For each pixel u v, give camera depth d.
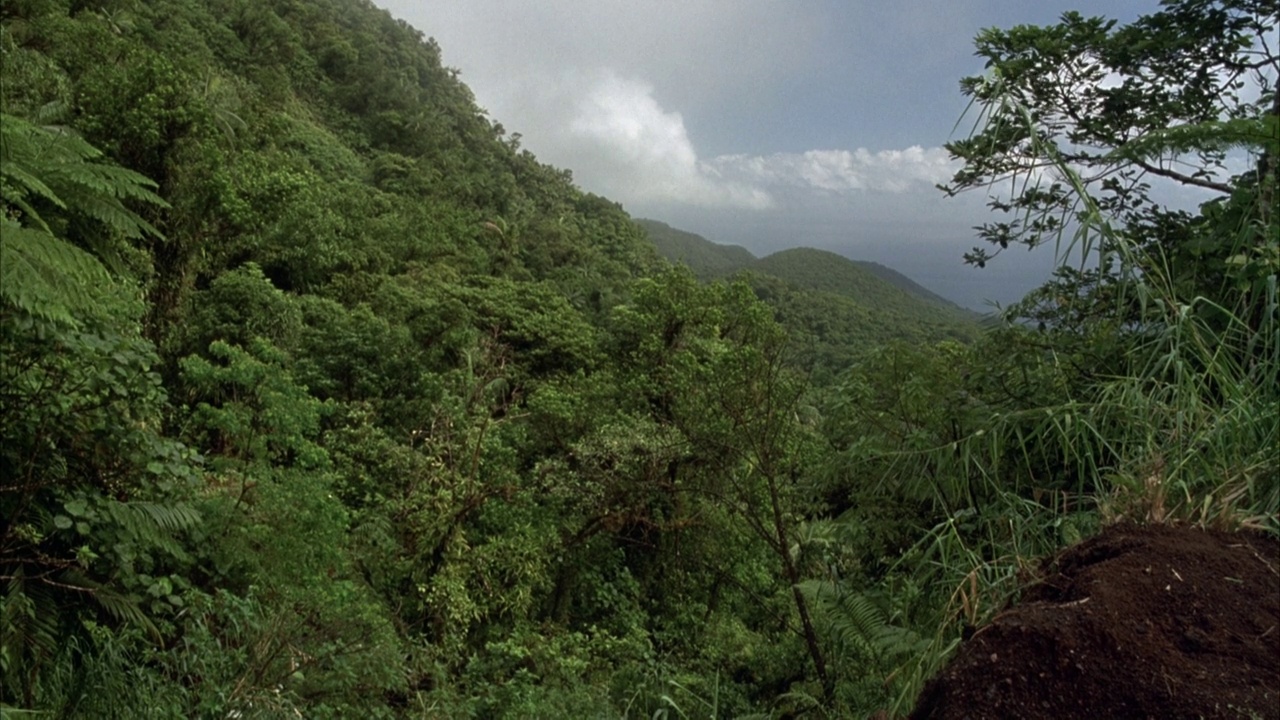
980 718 1.52
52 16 21.84
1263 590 1.67
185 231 13.87
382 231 36.78
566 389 16.72
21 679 3.38
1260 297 2.80
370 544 9.06
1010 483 3.30
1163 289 2.87
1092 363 3.34
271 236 23.44
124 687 3.63
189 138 13.43
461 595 8.83
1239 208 3.02
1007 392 3.62
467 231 51.53
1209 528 1.96
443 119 101.00
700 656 9.59
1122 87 4.35
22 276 3.14
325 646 5.04
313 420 8.00
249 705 4.05
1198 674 1.46
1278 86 3.92
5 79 12.27
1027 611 1.69
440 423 11.89
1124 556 1.81
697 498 11.72
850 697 4.02
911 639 3.35
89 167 4.22
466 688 7.47
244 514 5.95
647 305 16.78
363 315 18.05
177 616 4.56
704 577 12.31
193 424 7.99
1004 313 3.92
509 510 10.77
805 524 7.30
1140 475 2.20
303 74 82.94
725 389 7.39
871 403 4.46
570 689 7.50
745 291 16.64
